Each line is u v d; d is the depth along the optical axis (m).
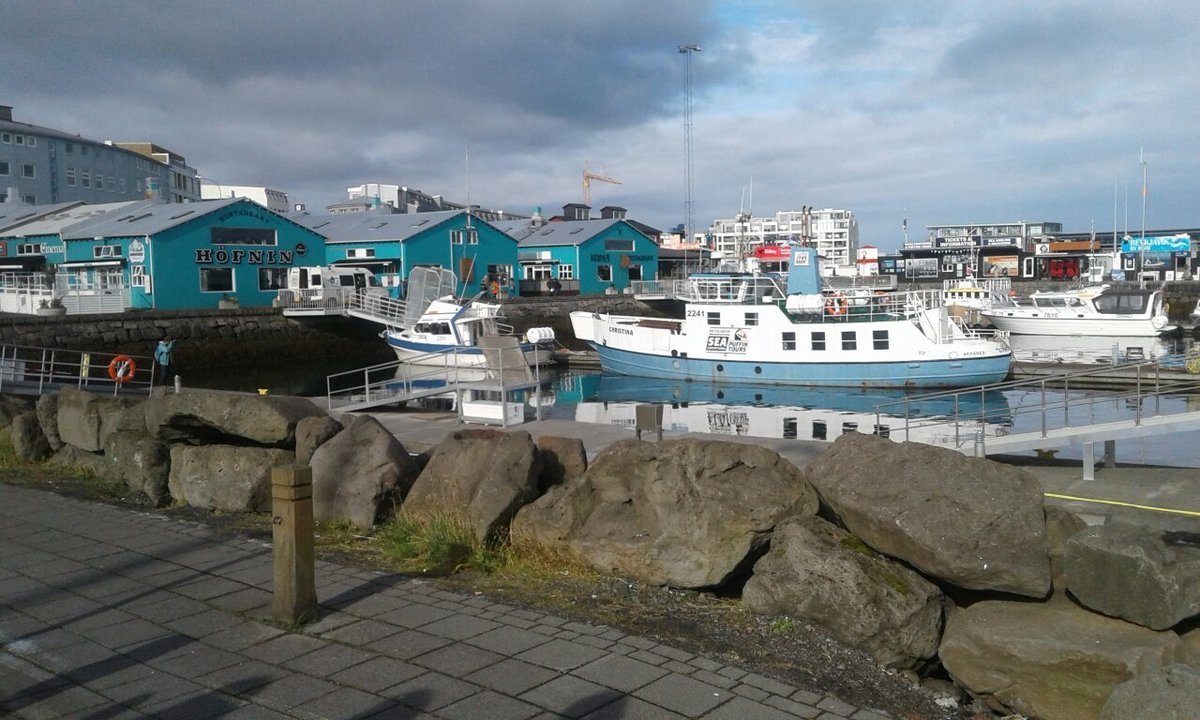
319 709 4.95
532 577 7.31
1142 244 90.81
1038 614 6.00
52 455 13.08
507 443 8.37
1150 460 19.78
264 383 45.41
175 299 52.97
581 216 101.19
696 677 5.33
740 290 40.88
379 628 6.16
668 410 33.41
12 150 81.81
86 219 59.81
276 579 6.32
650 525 7.30
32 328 42.41
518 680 5.29
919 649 6.03
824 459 7.36
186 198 109.62
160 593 7.02
